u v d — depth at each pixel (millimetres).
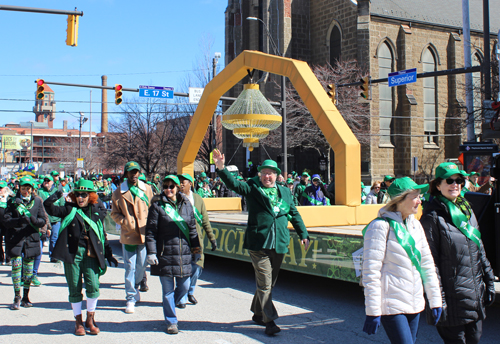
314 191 11961
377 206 9031
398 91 37594
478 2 44906
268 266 5516
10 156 110125
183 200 5820
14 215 6715
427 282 3670
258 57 10258
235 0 45562
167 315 5609
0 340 5344
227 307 6824
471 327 3939
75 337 5465
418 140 37688
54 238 11047
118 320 6180
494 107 6508
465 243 3883
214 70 25875
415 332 3625
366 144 35562
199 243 5883
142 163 43625
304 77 9281
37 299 7441
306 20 41219
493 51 39906
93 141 90375
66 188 16688
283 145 20688
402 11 38344
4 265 10922
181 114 42281
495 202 5305
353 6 36969
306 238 5738
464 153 15945
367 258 3598
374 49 36438
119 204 6750
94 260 5609
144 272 7402
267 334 5488
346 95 35000
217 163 5500
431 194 4180
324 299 7363
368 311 3500
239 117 10336
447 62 39844
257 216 5527
